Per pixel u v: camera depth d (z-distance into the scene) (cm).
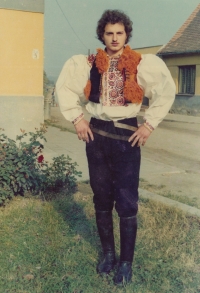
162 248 320
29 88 660
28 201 435
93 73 256
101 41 266
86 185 521
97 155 262
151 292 257
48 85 1594
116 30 247
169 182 578
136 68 249
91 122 266
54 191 476
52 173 485
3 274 278
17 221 375
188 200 475
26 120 661
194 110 1783
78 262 297
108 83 253
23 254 308
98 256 306
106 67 251
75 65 262
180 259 302
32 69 657
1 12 624
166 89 249
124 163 256
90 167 270
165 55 1916
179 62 1848
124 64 248
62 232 353
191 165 703
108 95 253
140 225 368
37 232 350
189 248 322
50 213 393
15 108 650
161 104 251
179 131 1225
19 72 650
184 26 1908
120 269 269
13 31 636
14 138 656
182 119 1611
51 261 297
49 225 363
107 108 251
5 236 338
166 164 709
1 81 641
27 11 639
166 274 281
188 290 260
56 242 329
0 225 363
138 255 307
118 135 254
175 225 369
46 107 1547
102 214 279
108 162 263
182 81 1864
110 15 250
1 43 632
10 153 430
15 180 430
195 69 1778
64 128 1255
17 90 652
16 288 261
